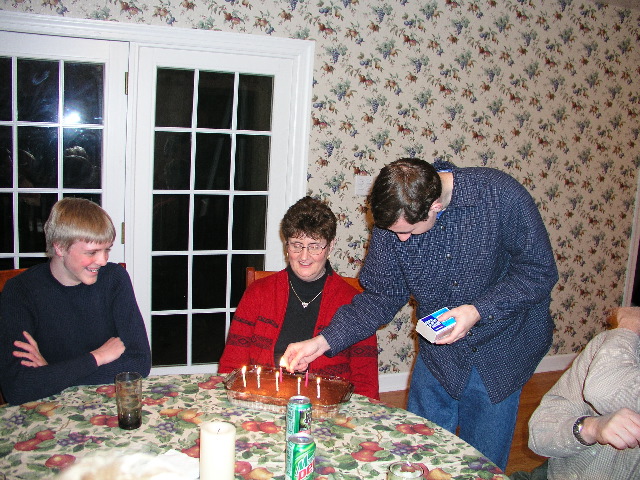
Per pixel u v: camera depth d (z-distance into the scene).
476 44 3.41
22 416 1.26
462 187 1.46
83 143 2.88
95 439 1.17
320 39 3.10
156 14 2.83
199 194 3.07
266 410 1.33
